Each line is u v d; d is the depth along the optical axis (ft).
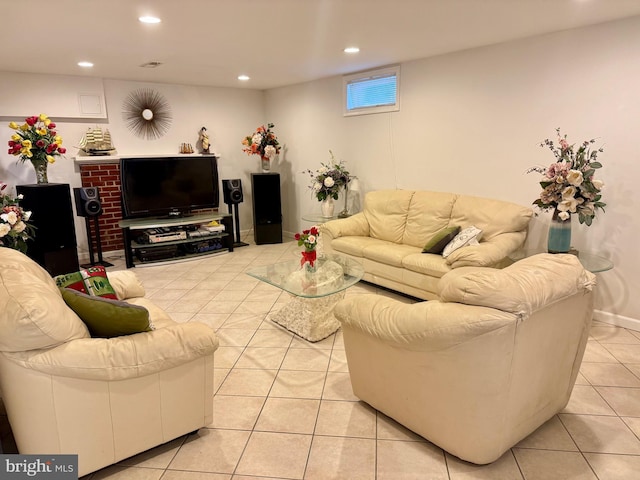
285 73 16.69
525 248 12.29
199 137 20.13
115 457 6.13
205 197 18.81
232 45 11.87
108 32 10.27
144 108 18.38
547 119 11.46
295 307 10.89
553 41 11.00
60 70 15.26
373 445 6.72
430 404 6.27
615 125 10.25
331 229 15.16
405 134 15.34
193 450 6.70
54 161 15.21
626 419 7.28
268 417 7.48
